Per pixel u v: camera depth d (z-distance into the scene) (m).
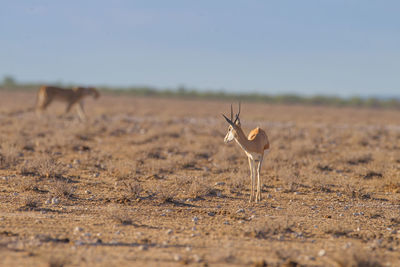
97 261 21.56
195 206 36.62
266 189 44.44
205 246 25.16
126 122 112.38
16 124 89.62
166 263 21.77
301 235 28.69
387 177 50.97
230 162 58.56
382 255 24.84
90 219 30.86
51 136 75.94
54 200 35.25
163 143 74.88
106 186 42.44
